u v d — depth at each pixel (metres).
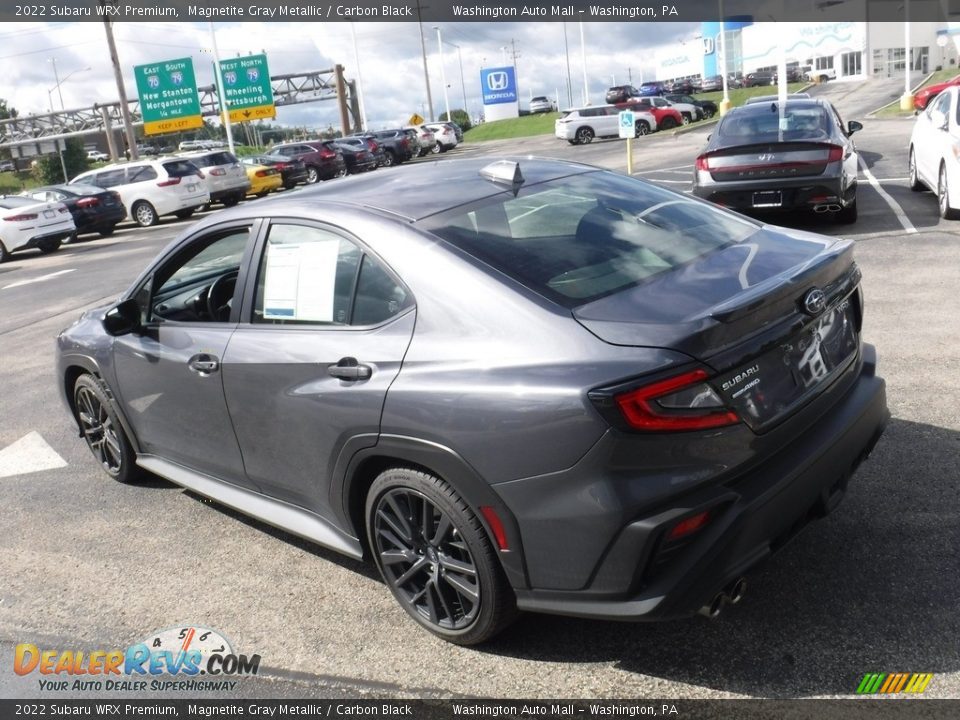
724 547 2.40
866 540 3.27
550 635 2.97
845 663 2.64
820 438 2.71
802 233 3.35
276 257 3.35
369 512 3.05
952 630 2.73
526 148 40.72
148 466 4.39
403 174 3.61
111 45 35.47
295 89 59.47
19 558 4.02
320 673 2.93
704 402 2.37
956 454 3.88
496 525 2.61
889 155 16.06
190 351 3.63
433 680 2.82
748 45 81.88
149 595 3.57
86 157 72.00
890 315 6.08
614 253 2.91
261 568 3.70
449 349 2.69
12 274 16.52
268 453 3.42
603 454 2.35
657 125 38.09
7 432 6.03
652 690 2.64
